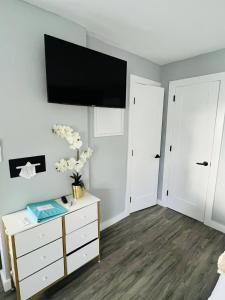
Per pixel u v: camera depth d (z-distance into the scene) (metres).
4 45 1.30
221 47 2.15
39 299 1.43
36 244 1.33
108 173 2.35
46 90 1.55
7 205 1.45
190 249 2.02
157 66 2.79
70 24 1.63
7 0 1.28
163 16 1.55
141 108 2.61
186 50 2.26
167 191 3.00
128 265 1.78
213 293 1.02
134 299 1.45
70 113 1.75
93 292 1.50
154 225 2.50
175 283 1.59
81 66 1.61
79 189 1.73
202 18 1.56
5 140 1.38
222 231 2.35
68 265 1.56
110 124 2.24
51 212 1.42
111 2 1.37
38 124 1.55
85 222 1.63
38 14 1.43
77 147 1.71
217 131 2.29
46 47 1.38
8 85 1.35
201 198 2.55
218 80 2.23
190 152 2.61
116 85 1.93
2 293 1.49
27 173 1.52
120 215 2.62
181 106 2.65
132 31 1.82
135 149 2.66
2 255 1.46
